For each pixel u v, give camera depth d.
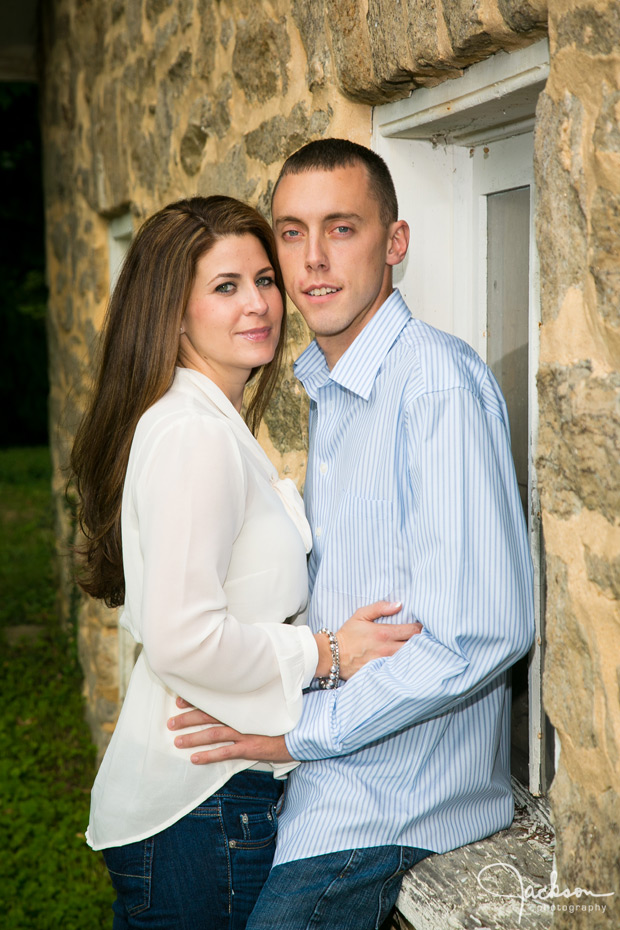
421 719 1.66
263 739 1.75
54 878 3.92
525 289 2.15
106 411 1.85
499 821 1.92
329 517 1.90
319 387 1.97
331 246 1.80
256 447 1.87
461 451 1.59
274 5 2.59
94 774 4.92
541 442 1.58
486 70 1.83
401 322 1.82
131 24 3.92
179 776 1.75
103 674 5.07
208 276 1.82
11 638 6.96
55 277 6.03
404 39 1.93
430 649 1.61
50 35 5.57
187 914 1.75
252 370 2.15
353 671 1.75
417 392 1.66
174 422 1.67
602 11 1.35
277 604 1.80
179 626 1.59
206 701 1.68
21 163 14.57
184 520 1.61
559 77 1.47
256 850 1.79
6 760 4.96
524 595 1.64
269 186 2.72
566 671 1.54
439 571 1.59
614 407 1.39
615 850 1.42
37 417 17.73
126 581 1.78
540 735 2.08
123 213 4.58
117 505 1.87
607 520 1.42
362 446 1.79
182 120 3.41
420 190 2.31
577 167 1.44
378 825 1.72
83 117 4.91
